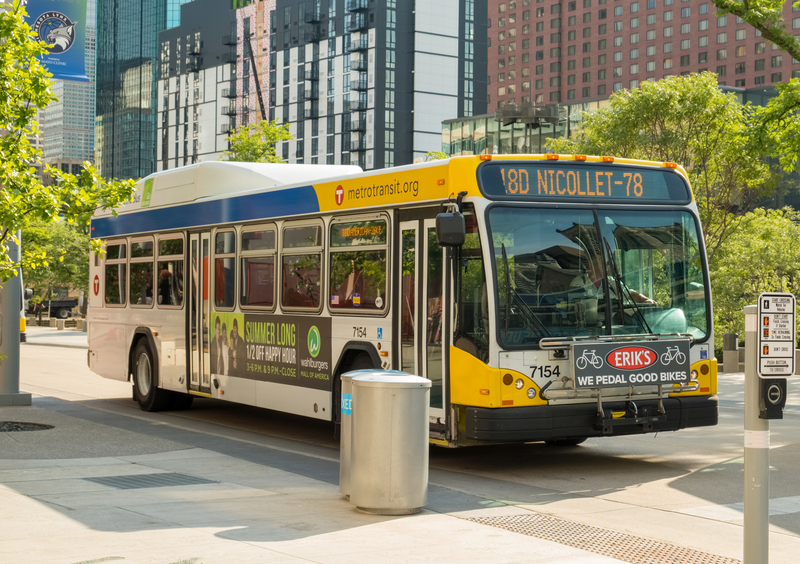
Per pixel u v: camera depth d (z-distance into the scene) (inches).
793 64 4835.1
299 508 306.8
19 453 422.6
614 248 386.6
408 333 401.4
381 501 296.7
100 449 435.8
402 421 298.2
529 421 362.3
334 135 4279.0
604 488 359.6
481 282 366.6
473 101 4291.3
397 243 410.0
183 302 581.9
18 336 633.6
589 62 5605.3
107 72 6437.0
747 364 197.5
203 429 534.9
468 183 371.6
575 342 368.2
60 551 247.0
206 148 5032.0
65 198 474.0
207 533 269.7
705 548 265.7
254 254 516.1
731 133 970.1
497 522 291.6
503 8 5999.0
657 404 383.9
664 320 391.5
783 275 1221.7
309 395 466.6
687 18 5211.6
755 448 195.9
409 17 4153.5
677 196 406.0
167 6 5984.3
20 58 472.1
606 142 1036.5
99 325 694.5
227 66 4877.0
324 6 4328.3
